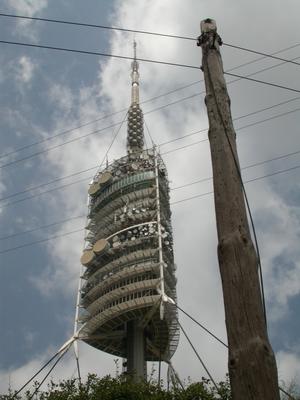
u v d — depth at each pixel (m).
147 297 97.25
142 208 111.62
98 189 121.75
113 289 102.00
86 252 109.81
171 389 57.91
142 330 102.38
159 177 118.12
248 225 12.34
